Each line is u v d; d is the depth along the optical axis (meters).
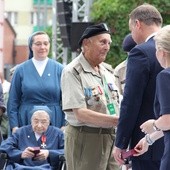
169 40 5.94
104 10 17.95
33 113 9.38
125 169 7.48
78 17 16.95
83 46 7.55
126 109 6.62
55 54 19.03
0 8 14.83
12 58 52.34
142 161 6.75
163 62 6.00
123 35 18.14
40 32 9.88
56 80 9.80
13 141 9.33
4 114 10.85
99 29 7.45
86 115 7.35
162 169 5.90
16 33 54.25
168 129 5.91
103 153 7.57
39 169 8.97
